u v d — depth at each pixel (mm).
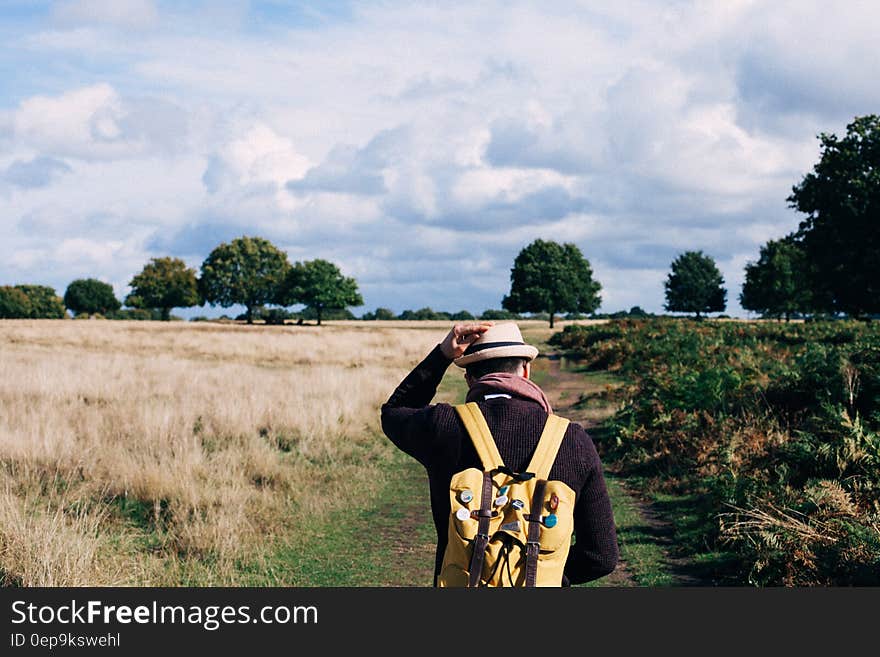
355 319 130250
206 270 122938
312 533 7551
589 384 22438
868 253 46406
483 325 2424
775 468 7727
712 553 6688
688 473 9500
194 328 63781
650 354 24062
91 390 15094
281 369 26641
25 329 51688
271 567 6441
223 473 8773
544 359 33562
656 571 6375
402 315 130500
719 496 7508
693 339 24578
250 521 7484
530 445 2121
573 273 103750
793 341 25156
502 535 1974
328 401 14344
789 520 6395
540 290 101188
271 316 122750
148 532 7113
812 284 50812
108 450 9344
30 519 6262
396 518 8289
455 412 2217
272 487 9008
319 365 28797
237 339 43594
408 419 2283
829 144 49406
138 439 10164
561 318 125125
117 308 156250
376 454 11641
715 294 120625
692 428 10602
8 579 5586
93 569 5793
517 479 2047
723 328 31391
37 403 13062
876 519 6195
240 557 6602
